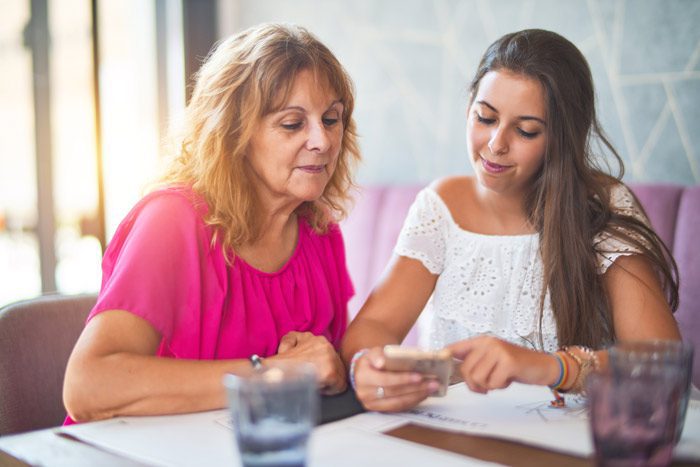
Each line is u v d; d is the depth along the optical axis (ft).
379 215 8.88
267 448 2.39
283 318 4.37
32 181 9.71
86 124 10.31
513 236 4.94
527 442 2.89
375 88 9.82
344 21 10.02
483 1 8.72
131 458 2.78
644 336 4.26
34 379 4.26
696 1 7.34
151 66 10.96
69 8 10.08
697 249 6.76
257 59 4.07
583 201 4.54
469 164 8.97
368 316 4.85
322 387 3.63
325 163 4.22
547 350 4.83
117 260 3.94
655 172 7.75
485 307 4.96
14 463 2.81
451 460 2.72
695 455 2.77
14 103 9.89
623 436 2.43
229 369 3.45
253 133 4.11
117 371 3.41
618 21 7.82
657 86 7.65
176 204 4.06
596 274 4.57
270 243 4.44
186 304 3.93
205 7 10.96
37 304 4.41
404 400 3.29
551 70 4.31
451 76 9.07
